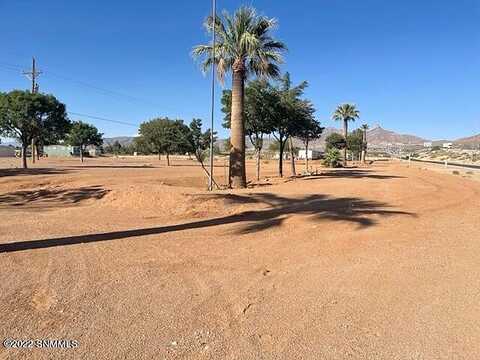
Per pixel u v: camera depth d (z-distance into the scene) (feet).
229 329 16.11
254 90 98.48
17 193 66.64
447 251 28.19
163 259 25.68
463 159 320.29
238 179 76.28
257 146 104.58
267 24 76.38
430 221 39.17
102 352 14.24
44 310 17.78
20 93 130.21
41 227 35.91
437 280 22.09
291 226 36.01
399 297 19.62
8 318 16.90
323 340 15.29
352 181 85.61
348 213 42.04
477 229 35.68
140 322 16.63
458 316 17.48
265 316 17.37
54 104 135.85
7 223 37.83
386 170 153.48
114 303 18.58
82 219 40.32
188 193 50.11
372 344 15.01
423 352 14.46
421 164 223.71
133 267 23.95
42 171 116.47
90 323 16.51
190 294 19.81
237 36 75.00
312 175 116.57
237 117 75.97
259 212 43.60
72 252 27.17
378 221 38.24
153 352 14.28
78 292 19.90
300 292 20.21
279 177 111.04
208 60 77.25
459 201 54.80
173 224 37.52
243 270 23.66
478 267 24.47
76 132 245.45
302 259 26.04
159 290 20.29
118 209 46.70
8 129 129.90
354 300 19.21
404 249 28.63
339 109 236.84
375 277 22.50
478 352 14.48
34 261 24.99
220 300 19.08
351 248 28.81
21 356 13.93
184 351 14.37
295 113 105.91
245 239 31.45
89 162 208.44
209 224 37.40
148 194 49.93
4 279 21.65
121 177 96.53
